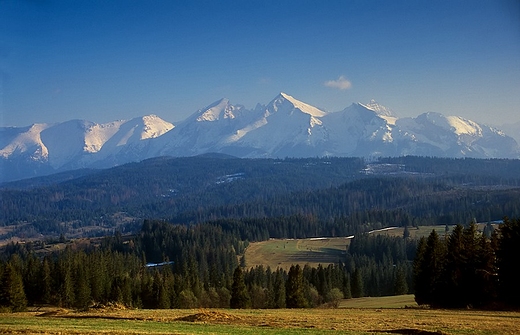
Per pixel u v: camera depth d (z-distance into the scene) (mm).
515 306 79500
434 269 87688
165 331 51344
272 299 118812
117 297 116688
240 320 61469
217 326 56031
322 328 54656
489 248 82875
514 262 78875
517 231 78875
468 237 84500
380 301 111250
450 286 83812
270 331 51938
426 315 69000
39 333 48625
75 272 121375
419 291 90375
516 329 53438
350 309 86000
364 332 51594
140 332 50062
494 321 60312
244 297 106438
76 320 62875
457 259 83625
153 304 120750
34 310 105250
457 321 60344
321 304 118625
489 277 81312
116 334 48688
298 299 107125
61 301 118125
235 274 107188
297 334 50094
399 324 57812
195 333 49906
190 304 120750
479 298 81938
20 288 99500
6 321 61656
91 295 122375
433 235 89250
